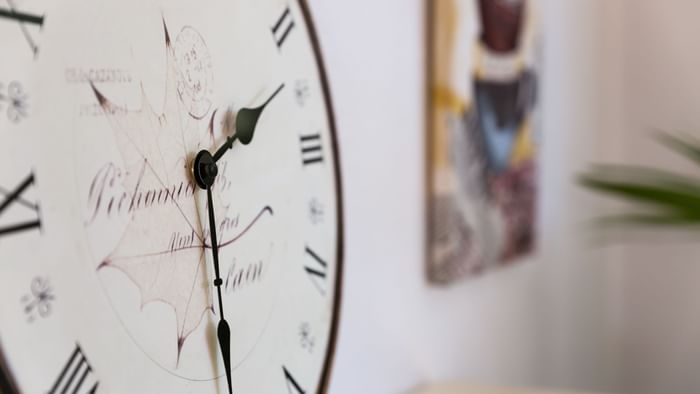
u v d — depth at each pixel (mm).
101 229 756
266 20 890
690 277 1793
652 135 1810
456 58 1198
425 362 1199
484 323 1342
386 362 1119
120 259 768
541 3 1417
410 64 1144
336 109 1025
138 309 780
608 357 1869
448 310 1249
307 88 934
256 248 880
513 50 1331
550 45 1518
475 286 1312
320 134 950
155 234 792
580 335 1724
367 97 1072
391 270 1128
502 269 1383
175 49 809
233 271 858
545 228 1548
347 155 1045
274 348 900
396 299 1138
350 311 1055
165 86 801
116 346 766
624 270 1888
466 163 1236
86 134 748
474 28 1232
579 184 1569
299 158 926
